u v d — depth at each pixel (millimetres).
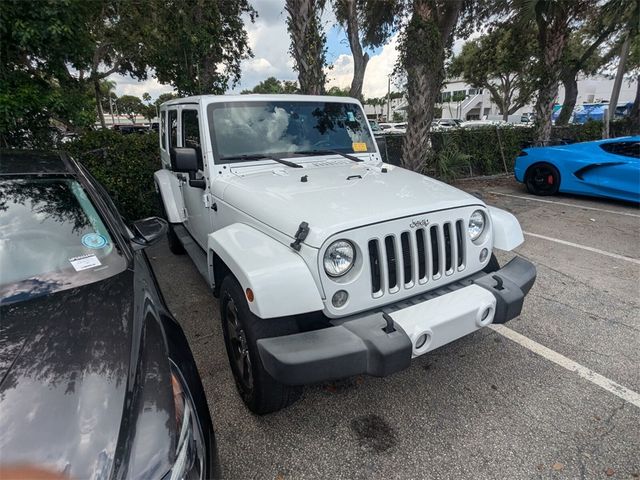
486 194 8820
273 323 2094
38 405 1205
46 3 5062
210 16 8859
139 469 1146
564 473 2025
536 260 4945
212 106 3197
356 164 3385
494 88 34469
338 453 2172
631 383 2689
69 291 1763
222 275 2621
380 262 2092
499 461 2100
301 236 1989
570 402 2518
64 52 5559
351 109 3799
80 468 1068
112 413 1228
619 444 2193
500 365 2898
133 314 1686
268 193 2527
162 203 4805
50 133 5988
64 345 1449
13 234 1936
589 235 5855
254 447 2219
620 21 10547
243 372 2402
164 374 1458
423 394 2615
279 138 3363
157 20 9656
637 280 4328
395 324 1961
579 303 3828
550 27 10461
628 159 6988
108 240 2111
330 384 2719
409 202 2301
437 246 2338
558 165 7984
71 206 2154
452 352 3068
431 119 8367
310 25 6660
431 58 7797
